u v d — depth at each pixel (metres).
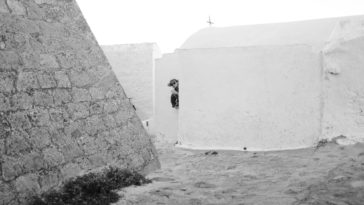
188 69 10.11
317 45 9.12
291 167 7.11
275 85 9.10
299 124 8.88
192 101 10.07
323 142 8.51
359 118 8.35
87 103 6.28
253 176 6.71
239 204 5.12
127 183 6.12
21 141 4.99
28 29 5.68
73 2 6.79
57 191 5.24
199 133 9.95
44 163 5.21
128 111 7.18
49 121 5.50
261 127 9.21
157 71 12.20
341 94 8.56
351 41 8.44
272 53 9.11
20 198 4.74
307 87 8.84
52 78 5.77
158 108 12.14
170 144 11.06
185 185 6.25
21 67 5.34
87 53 6.65
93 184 5.57
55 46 6.04
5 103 4.94
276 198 5.26
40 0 6.09
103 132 6.41
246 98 9.39
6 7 5.47
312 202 4.93
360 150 7.62
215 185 6.23
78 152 5.81
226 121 9.61
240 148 9.38
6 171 4.67
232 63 9.55
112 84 6.99
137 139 7.17
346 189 5.31
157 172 7.32
